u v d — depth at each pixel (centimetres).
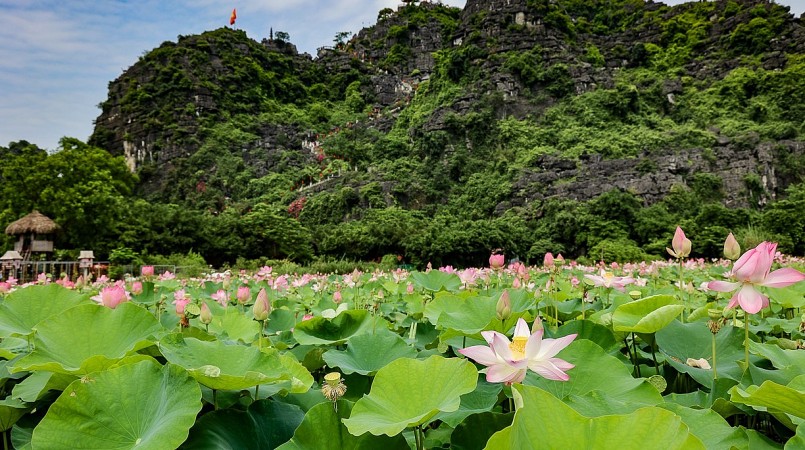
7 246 2566
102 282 827
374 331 265
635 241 3556
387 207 5100
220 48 8056
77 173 2777
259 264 2820
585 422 113
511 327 252
